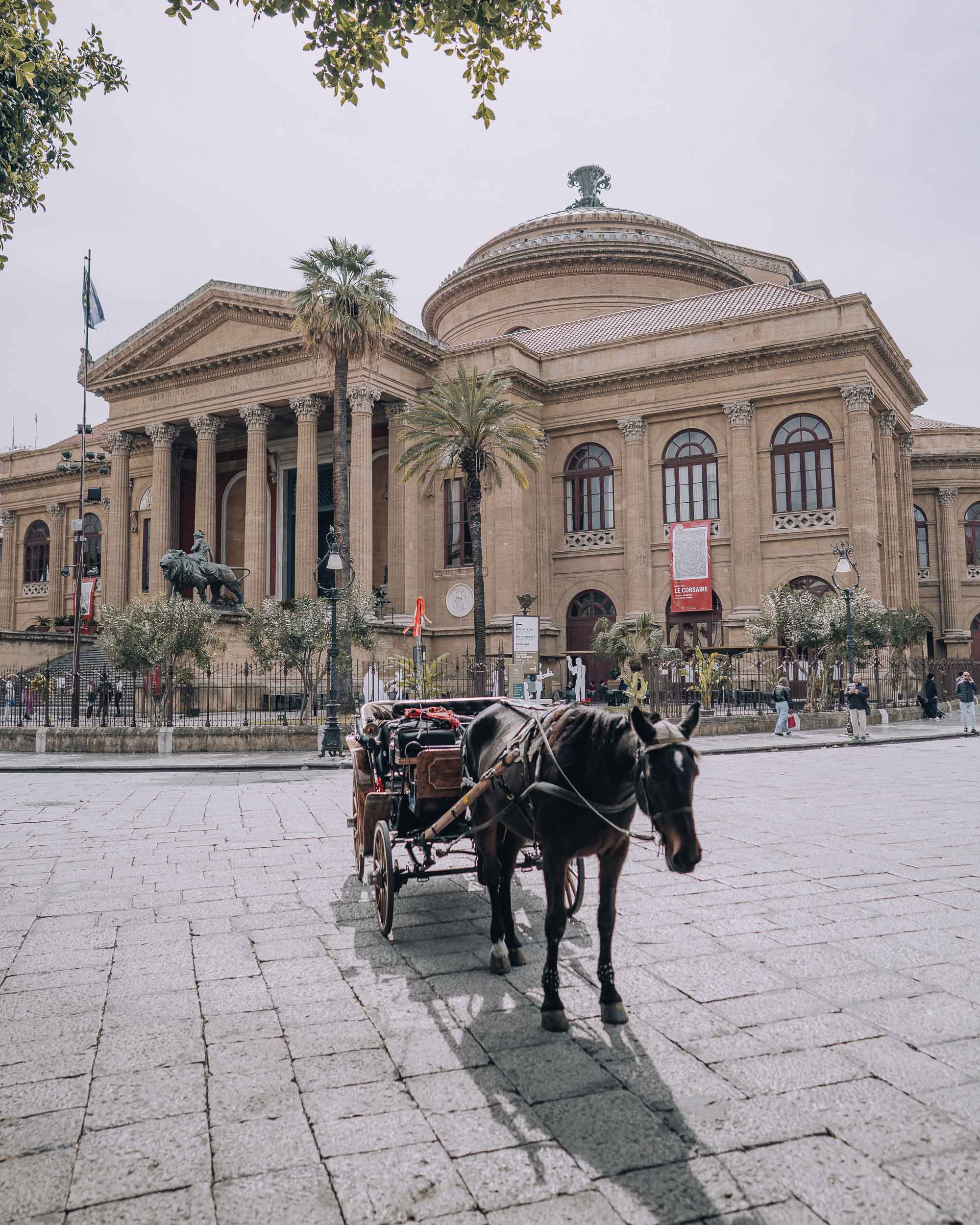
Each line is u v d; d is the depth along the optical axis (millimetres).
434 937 6434
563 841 4809
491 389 31312
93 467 51906
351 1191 3328
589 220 52125
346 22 7785
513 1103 3959
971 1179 3338
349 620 26719
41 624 53344
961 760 18953
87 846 9938
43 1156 3592
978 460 48406
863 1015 4848
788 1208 3189
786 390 36531
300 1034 4746
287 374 39531
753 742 22828
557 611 41188
